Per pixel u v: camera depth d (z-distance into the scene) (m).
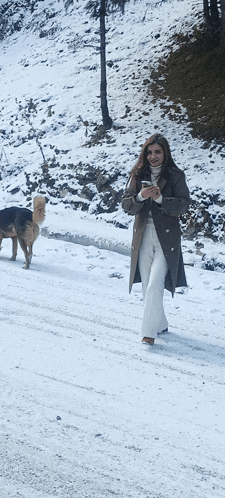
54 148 15.96
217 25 18.39
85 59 21.47
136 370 4.30
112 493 2.55
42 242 10.84
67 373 4.12
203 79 16.58
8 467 2.74
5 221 8.68
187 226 11.85
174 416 3.47
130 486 2.62
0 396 3.62
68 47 23.41
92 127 16.33
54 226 11.53
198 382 4.12
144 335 4.86
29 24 27.39
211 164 12.98
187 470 2.81
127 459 2.88
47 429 3.18
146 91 17.28
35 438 3.06
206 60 17.25
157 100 16.56
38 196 8.28
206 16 18.70
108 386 3.92
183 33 19.31
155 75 18.00
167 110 15.83
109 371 4.24
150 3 23.23
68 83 19.88
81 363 4.38
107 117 15.87
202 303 6.80
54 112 17.98
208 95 15.75
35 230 8.44
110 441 3.08
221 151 13.36
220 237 11.29
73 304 6.27
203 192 11.97
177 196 4.76
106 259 9.42
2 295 6.49
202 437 3.20
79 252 9.91
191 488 2.63
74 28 24.69
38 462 2.80
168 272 4.99
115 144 14.84
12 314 5.70
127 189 4.91
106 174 13.73
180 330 5.49
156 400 3.72
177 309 6.40
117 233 11.09
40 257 9.48
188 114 15.28
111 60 20.14
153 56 19.12
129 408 3.56
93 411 3.47
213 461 2.92
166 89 16.98
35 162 15.82
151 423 3.35
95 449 2.97
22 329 5.20
